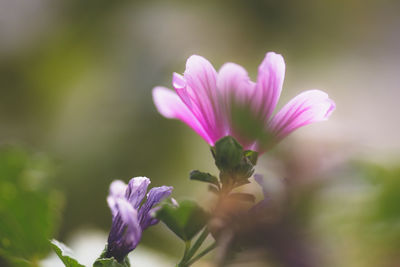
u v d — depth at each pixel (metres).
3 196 0.37
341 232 0.34
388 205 0.36
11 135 0.81
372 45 0.87
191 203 0.31
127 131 0.75
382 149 0.41
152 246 0.54
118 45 0.90
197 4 0.92
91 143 0.74
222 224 0.31
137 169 0.72
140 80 0.85
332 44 0.88
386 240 0.35
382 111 0.66
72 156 0.73
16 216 0.37
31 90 0.86
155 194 0.31
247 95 0.32
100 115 0.79
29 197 0.37
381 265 0.35
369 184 0.36
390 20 0.88
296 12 0.89
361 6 0.88
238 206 0.31
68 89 0.87
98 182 0.69
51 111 0.84
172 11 0.91
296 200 0.32
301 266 0.31
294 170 0.33
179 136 0.75
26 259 0.36
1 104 0.84
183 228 0.31
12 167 0.38
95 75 0.87
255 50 0.90
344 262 0.34
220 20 0.90
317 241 0.32
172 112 0.33
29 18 0.90
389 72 0.80
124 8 0.93
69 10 0.92
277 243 0.31
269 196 0.32
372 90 0.75
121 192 0.32
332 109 0.32
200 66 0.32
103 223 0.65
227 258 0.31
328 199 0.34
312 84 0.82
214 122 0.32
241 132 0.32
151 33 0.90
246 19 0.90
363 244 0.35
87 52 0.90
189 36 0.90
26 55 0.88
